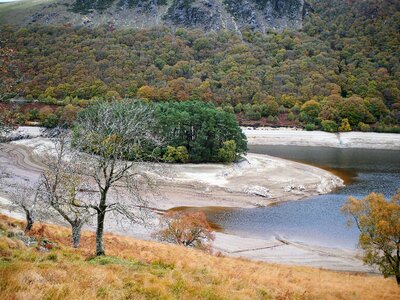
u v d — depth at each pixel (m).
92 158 21.45
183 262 20.77
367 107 132.88
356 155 99.12
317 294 19.16
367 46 171.25
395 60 159.75
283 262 37.53
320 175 73.31
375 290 24.56
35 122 111.38
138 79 139.00
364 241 28.44
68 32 175.62
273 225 49.56
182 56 162.88
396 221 27.30
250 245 41.97
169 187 62.44
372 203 28.38
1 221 26.16
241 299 14.54
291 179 69.62
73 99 122.19
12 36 163.38
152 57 157.75
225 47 175.62
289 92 143.88
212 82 144.12
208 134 79.06
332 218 52.22
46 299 10.42
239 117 133.38
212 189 62.66
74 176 23.70
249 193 61.62
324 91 142.12
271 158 88.75
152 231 41.41
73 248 21.16
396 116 132.25
